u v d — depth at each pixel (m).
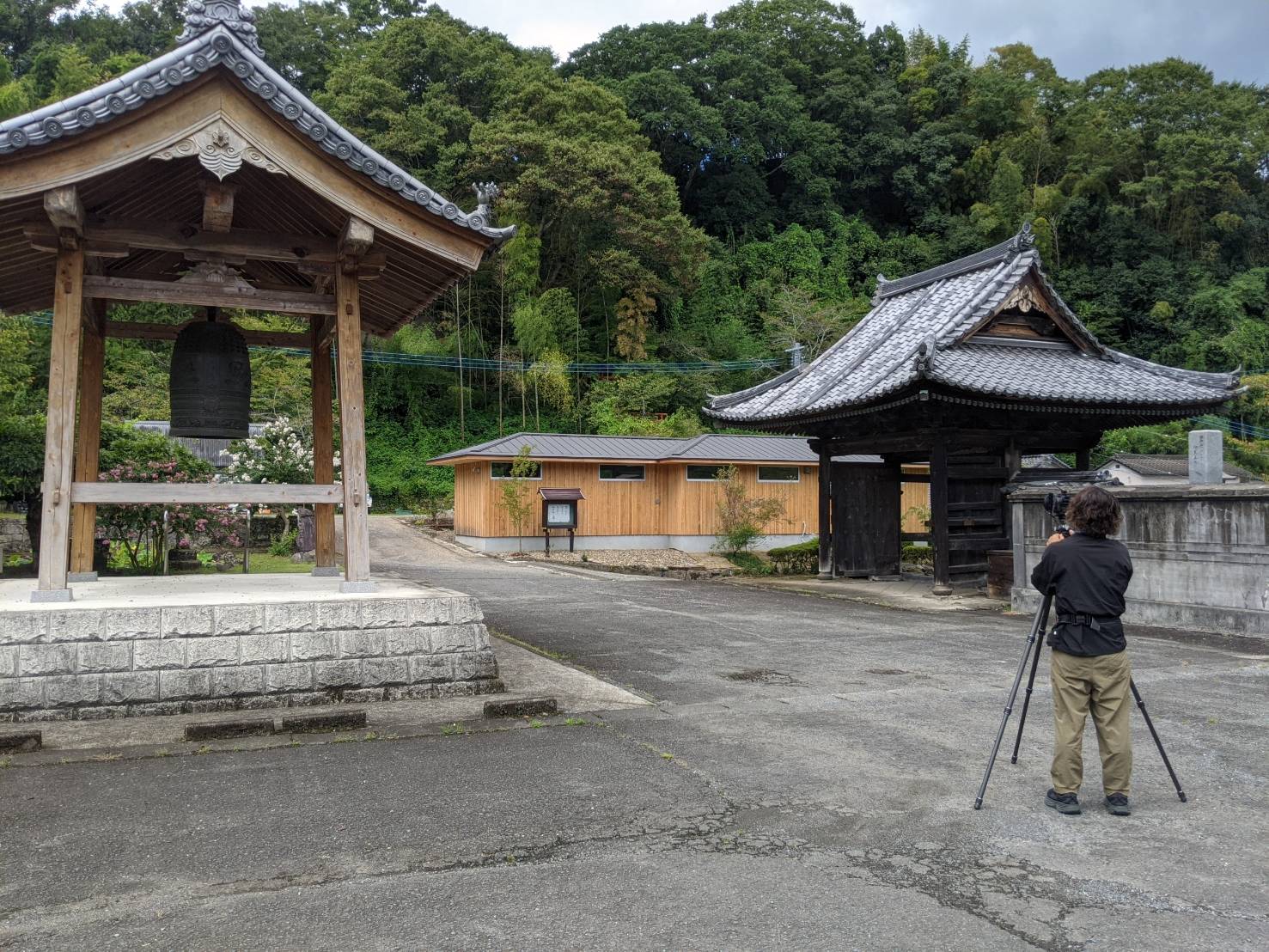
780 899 3.46
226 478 18.09
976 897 3.50
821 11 70.00
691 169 57.91
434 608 6.86
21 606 6.12
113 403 28.88
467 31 51.25
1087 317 57.50
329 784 4.79
